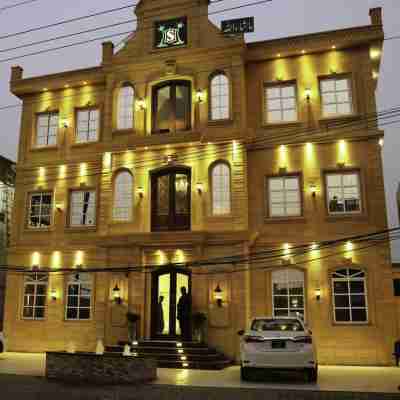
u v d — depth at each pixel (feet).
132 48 73.31
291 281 63.26
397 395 37.83
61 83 78.13
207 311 61.77
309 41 67.46
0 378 47.39
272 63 69.41
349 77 66.54
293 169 65.87
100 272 69.05
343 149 64.69
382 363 58.29
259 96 68.90
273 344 43.65
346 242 62.28
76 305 71.15
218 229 64.03
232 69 67.92
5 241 97.71
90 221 73.41
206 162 66.28
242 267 61.82
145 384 43.42
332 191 64.34
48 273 73.26
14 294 74.23
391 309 59.26
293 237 64.08
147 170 68.69
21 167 78.28
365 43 66.18
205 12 71.31
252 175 67.05
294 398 37.76
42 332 71.56
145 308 64.75
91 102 77.10
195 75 69.31
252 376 47.21
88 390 41.47
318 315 61.26
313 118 66.33
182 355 56.95
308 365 42.98
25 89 79.82
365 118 64.59
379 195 62.34
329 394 38.60
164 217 67.92
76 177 75.20
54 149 77.41
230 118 66.49
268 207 65.87
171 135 66.80
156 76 71.10
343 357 59.47
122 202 69.21
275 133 67.26
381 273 60.39
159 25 72.79
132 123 71.36
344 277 61.77
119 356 45.21
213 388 41.29
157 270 65.62
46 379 46.93
